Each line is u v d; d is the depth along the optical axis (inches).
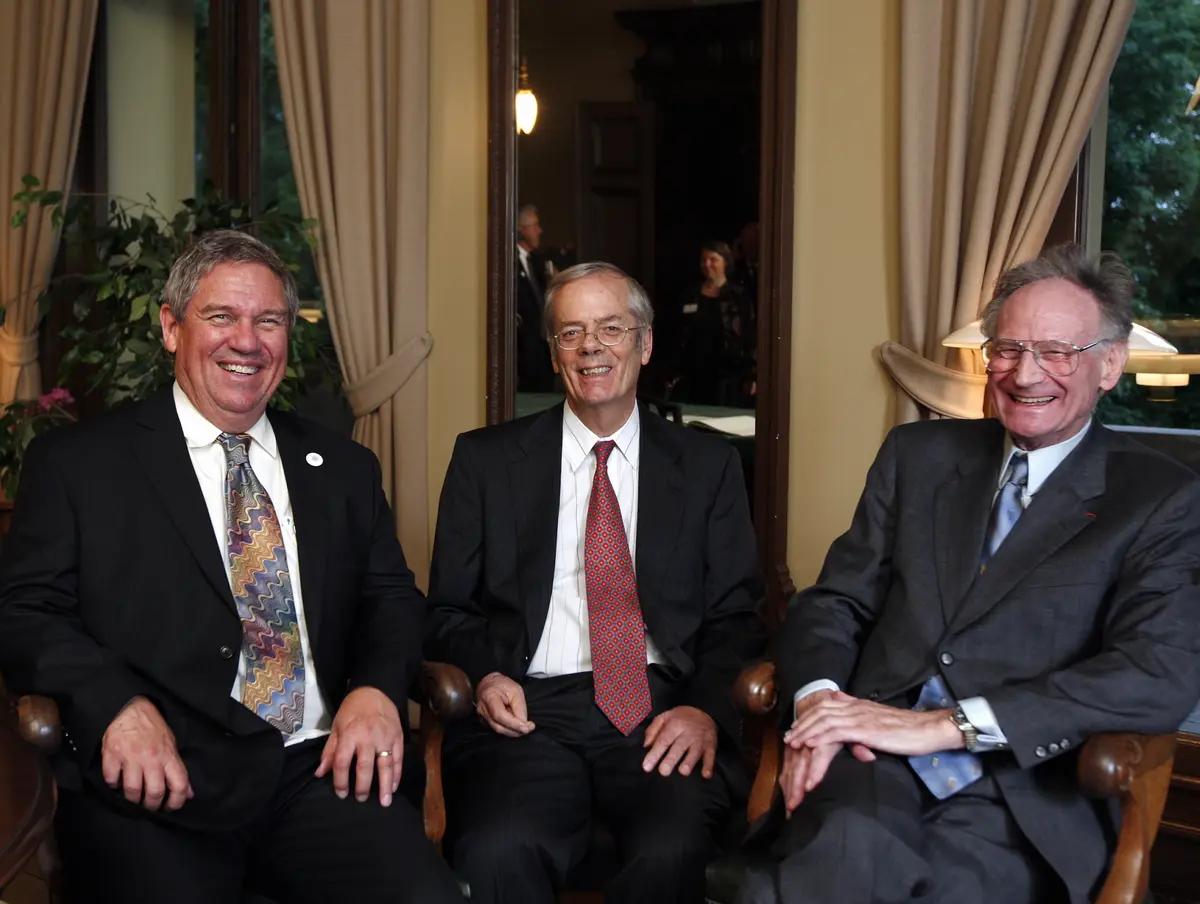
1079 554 88.8
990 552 93.8
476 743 103.8
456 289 169.9
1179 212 141.1
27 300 177.5
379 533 104.3
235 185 176.6
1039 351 89.0
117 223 181.5
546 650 106.6
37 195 159.5
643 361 109.0
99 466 92.5
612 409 107.0
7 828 63.9
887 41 150.5
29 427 159.8
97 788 85.0
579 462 109.1
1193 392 141.0
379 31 164.4
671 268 156.7
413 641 99.3
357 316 168.6
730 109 153.2
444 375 171.2
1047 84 138.9
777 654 97.2
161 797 83.3
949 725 84.9
